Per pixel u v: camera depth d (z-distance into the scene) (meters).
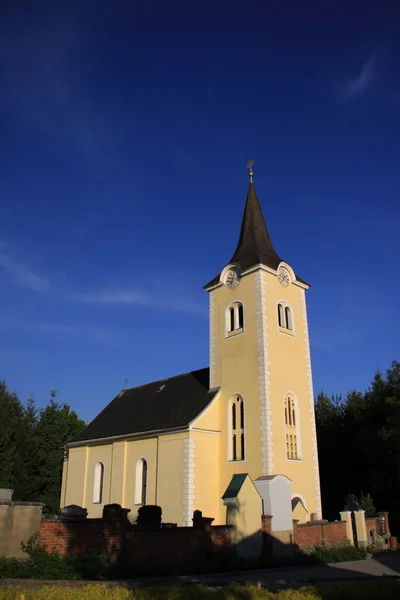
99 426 45.69
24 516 16.97
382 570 22.44
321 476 47.47
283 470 31.25
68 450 46.75
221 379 35.44
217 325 37.09
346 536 29.78
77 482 43.81
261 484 26.31
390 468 40.25
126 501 36.97
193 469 32.09
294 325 36.19
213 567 20.64
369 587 13.27
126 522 19.30
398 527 38.97
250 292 35.28
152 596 11.82
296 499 31.36
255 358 33.38
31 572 15.95
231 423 33.66
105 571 17.47
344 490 46.06
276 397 32.66
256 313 34.31
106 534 18.47
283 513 25.98
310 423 34.62
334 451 47.34
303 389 35.00
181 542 20.56
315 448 34.28
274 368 33.28
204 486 32.31
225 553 21.77
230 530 22.67
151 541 19.66
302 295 38.06
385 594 12.49
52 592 11.43
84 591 11.69
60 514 25.59
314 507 32.66
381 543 31.75
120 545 18.70
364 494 44.00
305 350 36.34
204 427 33.53
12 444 45.56
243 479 24.28
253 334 34.03
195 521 21.56
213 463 33.31
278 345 34.25
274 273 35.97
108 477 40.03
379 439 39.16
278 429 31.89
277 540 24.83
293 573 21.20
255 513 24.23
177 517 31.64
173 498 32.38
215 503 32.59
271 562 22.95
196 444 32.81
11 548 16.50
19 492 44.22
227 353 35.62
